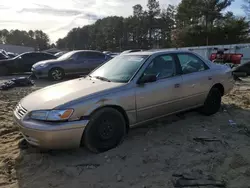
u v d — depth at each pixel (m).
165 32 76.31
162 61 4.35
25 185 2.86
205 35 43.72
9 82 9.72
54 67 11.37
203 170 3.07
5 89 9.20
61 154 3.55
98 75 4.45
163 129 4.46
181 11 49.88
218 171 3.04
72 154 3.54
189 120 4.94
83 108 3.28
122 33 90.00
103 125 3.48
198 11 45.69
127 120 3.81
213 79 5.05
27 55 14.30
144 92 3.89
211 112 5.19
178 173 3.01
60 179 2.97
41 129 3.10
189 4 48.44
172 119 5.00
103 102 3.44
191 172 3.02
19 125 3.39
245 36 44.12
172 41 52.22
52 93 3.68
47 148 3.24
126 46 85.88
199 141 3.93
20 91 8.85
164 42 74.75
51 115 3.14
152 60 4.21
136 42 84.19
